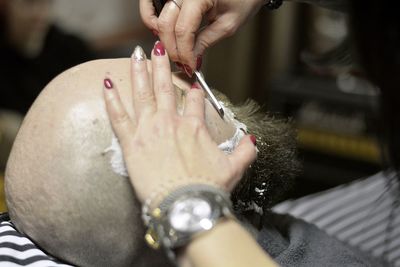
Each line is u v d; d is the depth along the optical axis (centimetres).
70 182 64
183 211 55
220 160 60
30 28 192
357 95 190
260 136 77
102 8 244
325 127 198
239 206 77
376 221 119
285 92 200
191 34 72
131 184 62
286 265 80
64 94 66
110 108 63
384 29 62
